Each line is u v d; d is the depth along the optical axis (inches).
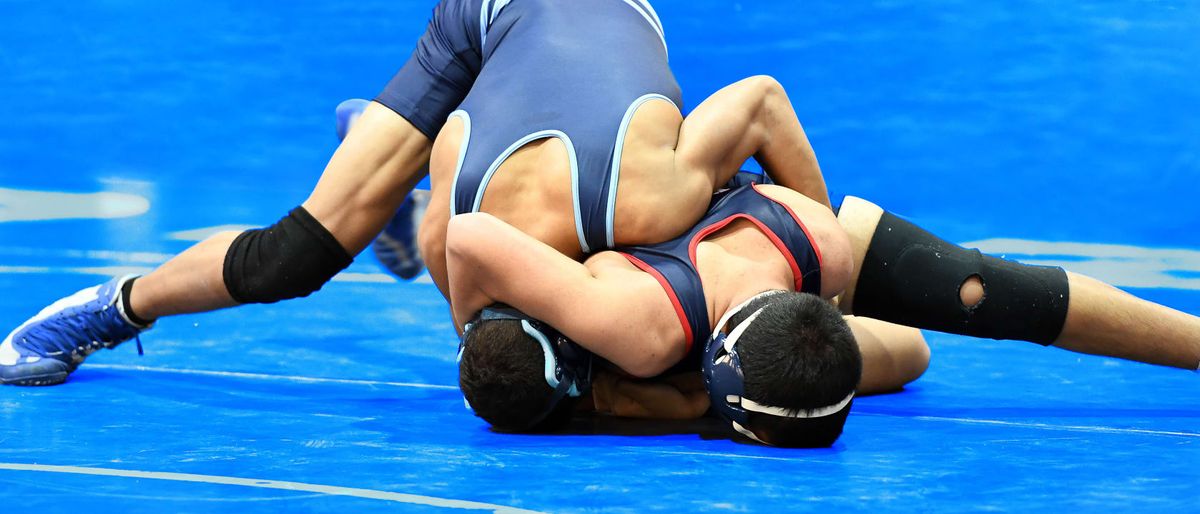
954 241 489.1
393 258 298.2
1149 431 224.7
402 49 588.7
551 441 209.6
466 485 173.2
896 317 253.8
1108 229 495.2
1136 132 530.6
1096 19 559.5
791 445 202.7
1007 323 248.8
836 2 585.9
